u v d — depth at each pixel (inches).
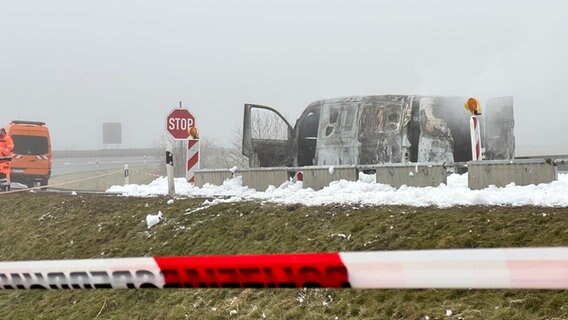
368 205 323.9
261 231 332.8
